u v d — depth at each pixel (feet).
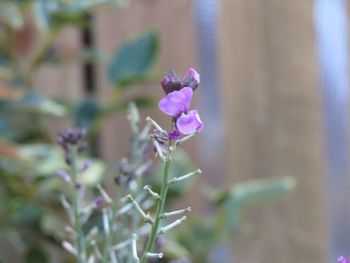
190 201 3.57
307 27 3.55
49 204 2.98
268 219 3.56
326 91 3.57
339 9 3.58
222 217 3.06
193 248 3.08
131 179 1.74
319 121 3.54
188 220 3.14
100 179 2.87
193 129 1.20
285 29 3.57
